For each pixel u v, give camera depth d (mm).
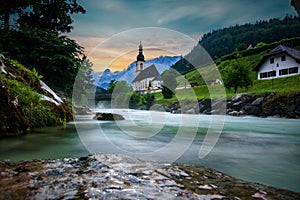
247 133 8031
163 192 1552
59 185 1506
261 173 2854
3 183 1479
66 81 18812
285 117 17828
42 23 22516
